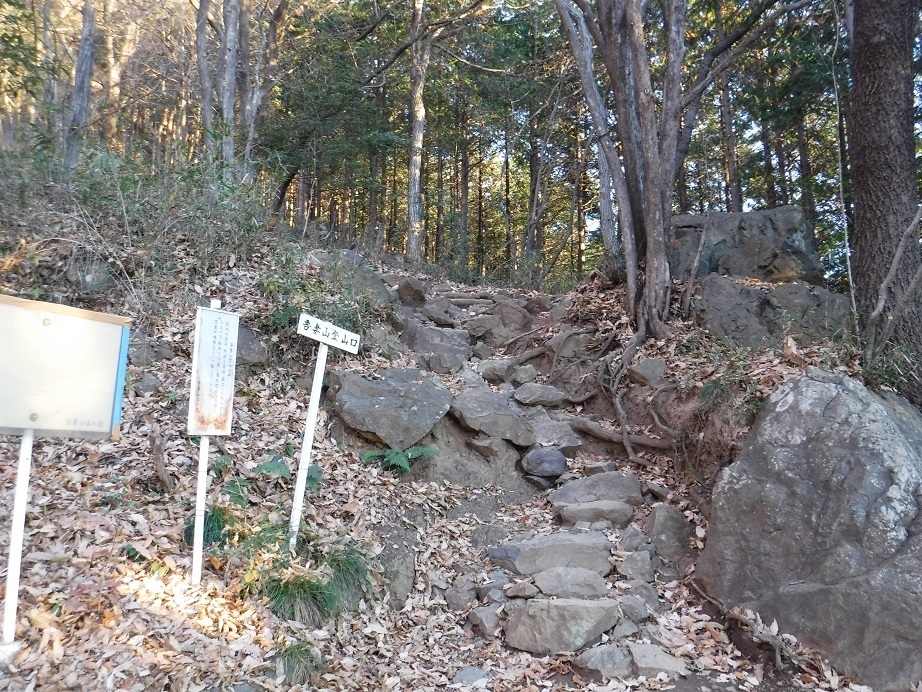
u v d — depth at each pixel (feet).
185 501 14.39
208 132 26.89
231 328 12.88
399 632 14.01
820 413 15.55
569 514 18.02
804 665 12.46
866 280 20.30
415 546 16.61
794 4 25.38
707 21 48.42
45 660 9.75
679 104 26.40
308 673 11.62
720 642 13.64
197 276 23.03
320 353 14.57
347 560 14.35
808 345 20.40
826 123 47.01
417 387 20.92
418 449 19.07
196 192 24.91
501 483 19.92
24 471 9.73
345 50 48.98
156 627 11.02
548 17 52.26
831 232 47.57
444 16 53.31
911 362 18.61
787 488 14.70
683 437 19.51
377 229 57.26
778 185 53.57
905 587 12.35
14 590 9.70
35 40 38.42
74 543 12.42
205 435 12.44
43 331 9.64
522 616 13.94
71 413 9.82
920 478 13.88
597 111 28.63
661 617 14.29
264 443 17.61
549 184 63.26
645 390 22.49
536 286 44.14
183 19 52.37
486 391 22.34
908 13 20.36
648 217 25.94
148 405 17.58
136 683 9.83
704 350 22.72
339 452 18.70
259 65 41.50
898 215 19.92
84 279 20.88
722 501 15.40
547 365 26.99
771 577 13.94
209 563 13.09
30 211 21.71
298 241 30.66
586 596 14.57
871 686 11.85
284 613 12.57
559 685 12.57
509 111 57.88
